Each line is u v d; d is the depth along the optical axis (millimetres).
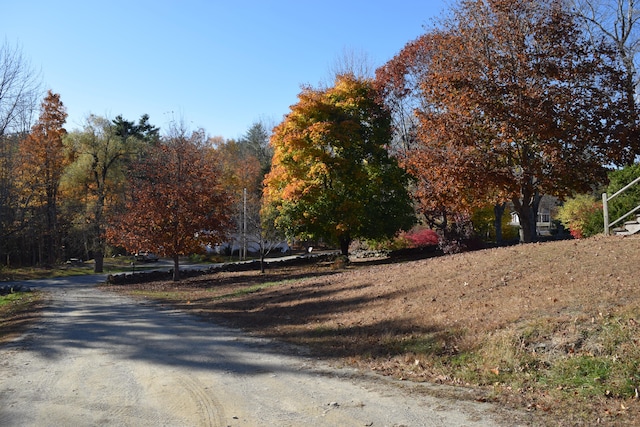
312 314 14383
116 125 58500
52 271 47344
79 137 45875
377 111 33500
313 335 11688
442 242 30016
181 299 22547
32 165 33188
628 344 7230
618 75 18156
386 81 36406
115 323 15078
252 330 13172
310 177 31391
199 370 8812
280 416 6246
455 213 29172
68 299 24469
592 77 18234
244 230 38125
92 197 47281
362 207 31234
